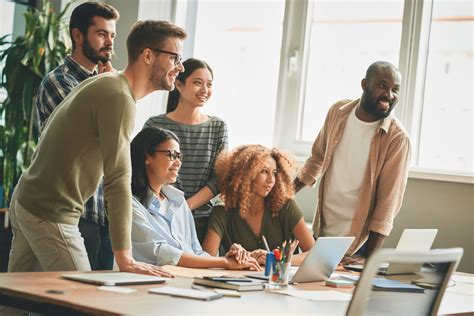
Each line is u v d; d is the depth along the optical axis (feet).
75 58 11.39
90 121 8.73
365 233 12.65
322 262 9.59
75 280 7.89
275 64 17.20
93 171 9.10
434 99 15.35
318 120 16.56
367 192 12.53
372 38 16.10
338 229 12.87
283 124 16.78
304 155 16.46
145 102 17.38
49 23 15.72
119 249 8.65
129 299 7.08
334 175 12.94
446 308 8.39
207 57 17.98
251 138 17.35
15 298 7.14
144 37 8.96
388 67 12.49
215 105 17.84
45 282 7.61
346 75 16.34
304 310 7.46
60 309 6.85
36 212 9.07
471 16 15.15
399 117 15.40
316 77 16.61
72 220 9.19
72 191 9.04
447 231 14.37
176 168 10.96
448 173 14.28
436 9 15.39
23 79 15.62
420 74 15.42
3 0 17.07
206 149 13.16
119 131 8.59
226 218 12.12
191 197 12.76
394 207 12.48
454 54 15.26
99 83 8.75
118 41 17.39
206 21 18.01
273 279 9.00
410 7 15.34
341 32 16.40
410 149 12.55
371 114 12.56
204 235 12.64
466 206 14.21
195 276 9.18
